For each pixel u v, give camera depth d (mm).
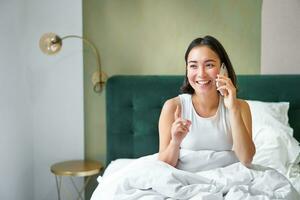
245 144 1821
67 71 3090
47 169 3148
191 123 1928
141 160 2027
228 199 1540
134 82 2936
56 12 3035
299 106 2945
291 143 2572
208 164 1894
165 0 3059
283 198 1604
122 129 2947
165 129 1964
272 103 2828
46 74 3072
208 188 1609
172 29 3084
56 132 3127
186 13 3072
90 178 3158
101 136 3162
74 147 3156
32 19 3008
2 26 2590
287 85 2945
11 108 2740
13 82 2762
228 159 1909
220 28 3088
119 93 2924
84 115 3148
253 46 3102
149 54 3104
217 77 1812
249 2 3064
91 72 3109
